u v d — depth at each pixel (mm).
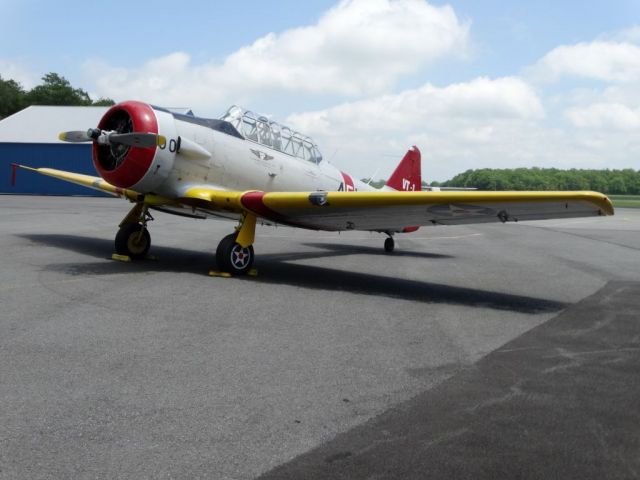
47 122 41594
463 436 2783
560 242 16125
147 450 2545
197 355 4012
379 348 4414
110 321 4867
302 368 3822
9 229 12820
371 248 13219
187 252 10328
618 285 8094
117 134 7742
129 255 8805
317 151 11070
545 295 7184
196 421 2877
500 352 4387
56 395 3143
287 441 2682
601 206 5840
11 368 3559
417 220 7844
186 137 8062
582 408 3193
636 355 4355
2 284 6285
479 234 19156
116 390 3262
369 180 13188
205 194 7945
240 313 5438
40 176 39344
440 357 4207
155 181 7871
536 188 119438
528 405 3225
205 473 2361
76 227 14117
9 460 2408
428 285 7836
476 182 120000
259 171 9258
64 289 6148
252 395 3273
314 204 7254
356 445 2658
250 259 7895
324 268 9266
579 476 2414
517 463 2516
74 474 2316
